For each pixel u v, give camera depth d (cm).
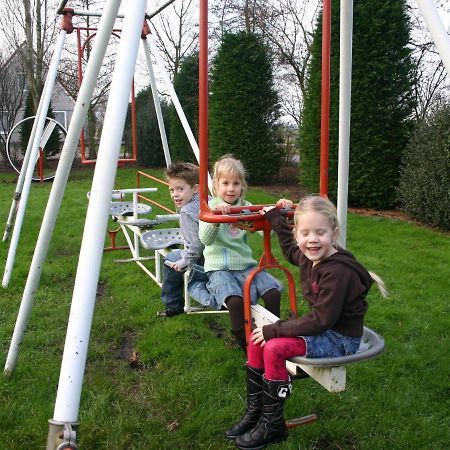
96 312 424
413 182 786
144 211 573
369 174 879
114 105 184
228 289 264
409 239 682
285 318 406
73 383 170
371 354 192
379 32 836
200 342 364
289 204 232
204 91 208
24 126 1645
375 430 264
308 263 213
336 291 194
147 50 522
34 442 250
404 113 873
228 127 1180
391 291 468
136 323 399
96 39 246
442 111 761
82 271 178
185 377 312
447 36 191
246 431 223
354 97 859
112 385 308
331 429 261
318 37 920
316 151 935
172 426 266
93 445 250
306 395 291
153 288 480
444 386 304
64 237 686
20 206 501
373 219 811
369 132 865
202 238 257
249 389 223
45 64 1778
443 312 420
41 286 488
